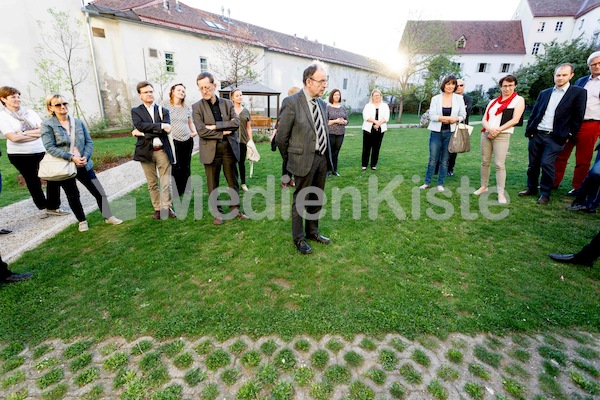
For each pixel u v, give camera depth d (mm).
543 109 4082
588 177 3736
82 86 15102
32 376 1770
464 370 1765
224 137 3623
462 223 3697
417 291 2430
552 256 2850
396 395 1625
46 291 2498
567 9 29344
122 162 8141
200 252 3125
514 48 31938
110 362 1828
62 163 3279
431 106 4582
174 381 1720
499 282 2529
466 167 6480
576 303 2260
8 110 3816
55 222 4082
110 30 15734
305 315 2182
